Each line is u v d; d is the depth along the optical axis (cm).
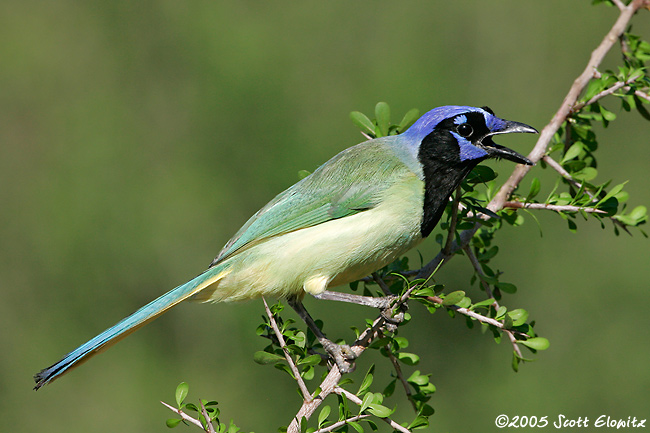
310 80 1950
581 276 1577
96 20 2036
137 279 1864
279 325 642
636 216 679
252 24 1997
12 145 1964
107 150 1955
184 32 2006
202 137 1955
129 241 1861
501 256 1592
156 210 1883
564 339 1566
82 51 2042
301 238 668
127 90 2019
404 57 1909
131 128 1986
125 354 1750
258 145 1908
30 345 1795
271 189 1870
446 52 1892
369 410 567
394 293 702
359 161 681
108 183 1925
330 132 1884
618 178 1678
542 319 1581
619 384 1503
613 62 1802
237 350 1738
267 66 1945
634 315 1552
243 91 1930
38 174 1956
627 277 1562
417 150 678
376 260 679
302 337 620
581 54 1808
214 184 1898
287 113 1922
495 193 736
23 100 2008
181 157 1959
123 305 1858
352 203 663
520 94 1836
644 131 1673
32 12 2048
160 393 1702
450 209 706
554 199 690
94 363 1734
